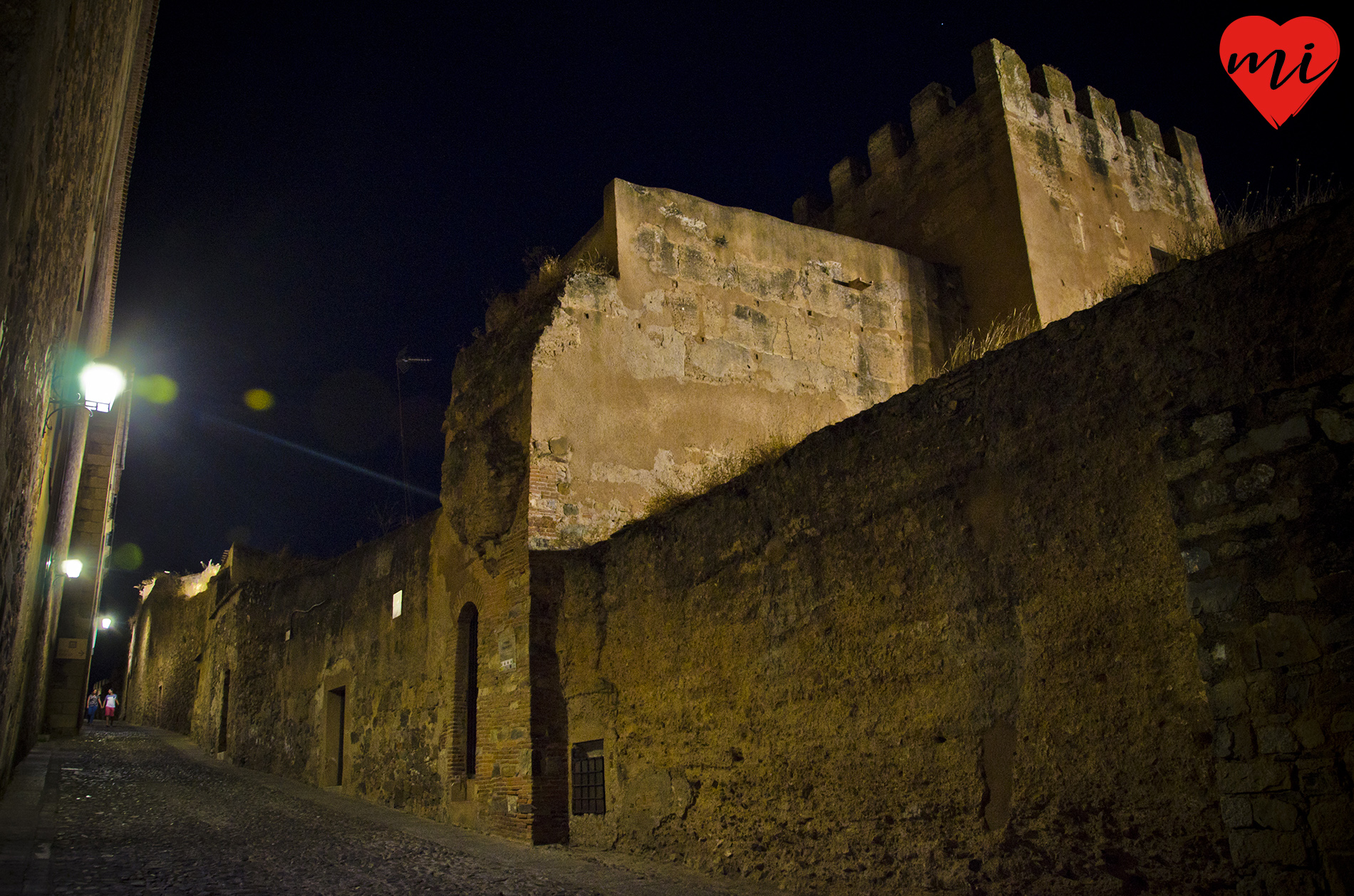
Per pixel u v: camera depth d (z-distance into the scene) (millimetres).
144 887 7559
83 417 14344
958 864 6520
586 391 12156
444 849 10062
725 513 9117
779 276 14406
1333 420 5043
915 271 15766
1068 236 15711
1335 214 5211
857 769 7395
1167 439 5773
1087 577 6109
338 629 16844
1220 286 5688
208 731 22719
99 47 5582
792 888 7730
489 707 11531
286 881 8156
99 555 21531
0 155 3361
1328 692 4797
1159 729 5559
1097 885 5703
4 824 9742
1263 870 4883
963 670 6762
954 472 7117
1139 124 17844
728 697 8742
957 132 16547
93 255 9039
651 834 9352
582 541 11547
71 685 21188
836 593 7855
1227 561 5324
